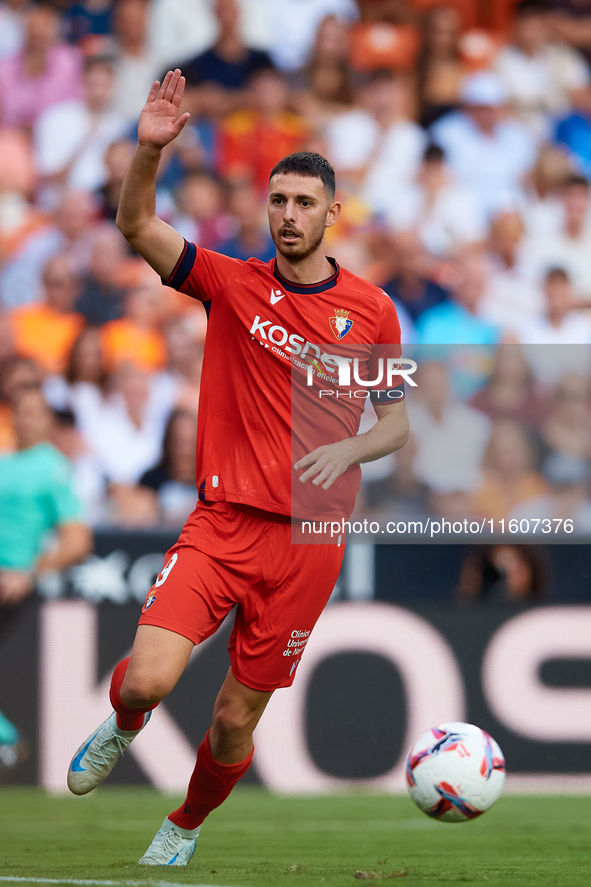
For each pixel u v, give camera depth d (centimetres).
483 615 2144
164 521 2636
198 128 3356
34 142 3325
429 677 2120
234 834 1528
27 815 1750
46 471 2197
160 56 3444
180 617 988
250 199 3228
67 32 3450
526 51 3550
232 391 1062
